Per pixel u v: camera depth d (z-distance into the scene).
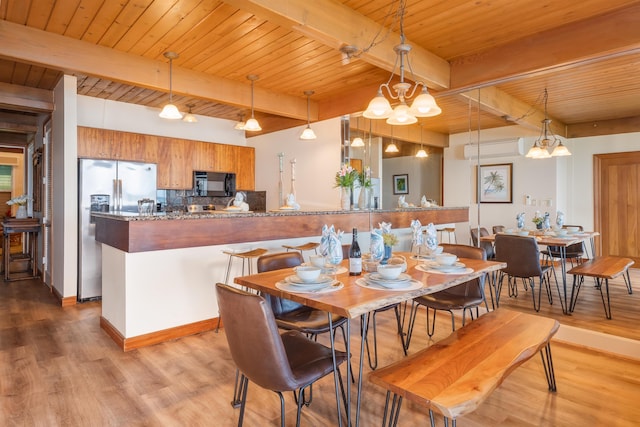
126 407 2.04
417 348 2.83
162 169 5.33
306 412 2.00
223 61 3.63
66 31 2.99
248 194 6.51
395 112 2.55
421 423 1.90
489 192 3.84
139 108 5.38
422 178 4.34
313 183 5.21
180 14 2.72
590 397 2.11
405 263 2.30
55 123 4.47
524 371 2.43
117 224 2.98
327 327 2.05
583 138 3.29
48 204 4.90
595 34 2.70
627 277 2.97
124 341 2.81
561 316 3.18
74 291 4.08
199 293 3.22
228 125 6.36
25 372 2.44
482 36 3.03
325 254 2.21
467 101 3.82
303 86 4.43
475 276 2.13
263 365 1.41
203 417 1.95
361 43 2.73
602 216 3.20
